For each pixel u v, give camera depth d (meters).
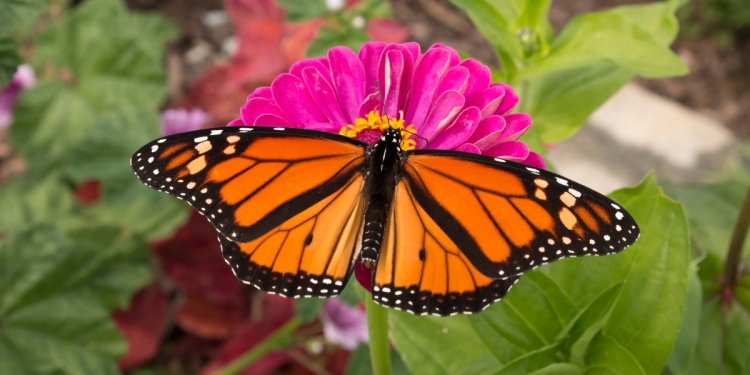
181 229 0.55
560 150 0.66
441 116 0.38
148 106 0.59
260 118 0.38
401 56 0.38
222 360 0.52
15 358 0.49
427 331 0.42
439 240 0.37
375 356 0.40
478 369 0.41
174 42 0.74
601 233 0.36
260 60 0.56
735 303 0.43
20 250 0.50
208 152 0.37
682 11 0.77
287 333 0.51
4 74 0.43
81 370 0.49
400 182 0.37
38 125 0.58
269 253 0.37
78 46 0.60
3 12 0.43
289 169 0.38
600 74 0.46
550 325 0.39
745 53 0.75
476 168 0.37
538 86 0.46
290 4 0.51
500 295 0.36
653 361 0.39
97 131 0.54
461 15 0.78
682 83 0.73
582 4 0.79
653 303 0.39
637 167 0.64
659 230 0.39
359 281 0.38
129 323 0.54
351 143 0.38
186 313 0.55
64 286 0.50
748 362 0.43
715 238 0.47
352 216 0.38
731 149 0.65
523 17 0.45
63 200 0.57
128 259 0.52
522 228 0.36
